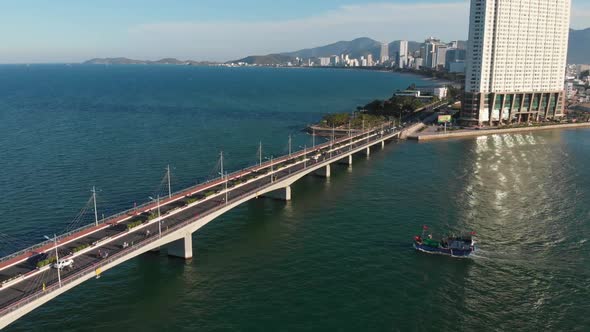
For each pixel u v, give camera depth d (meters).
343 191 166.75
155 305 90.12
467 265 107.25
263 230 128.50
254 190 139.25
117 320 85.12
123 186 162.12
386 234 125.38
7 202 143.25
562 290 96.44
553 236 124.25
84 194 152.50
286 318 86.38
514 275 102.69
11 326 82.56
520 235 124.88
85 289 95.69
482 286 98.00
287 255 112.25
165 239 102.94
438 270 104.94
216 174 179.88
